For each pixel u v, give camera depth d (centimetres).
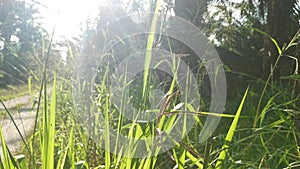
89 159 229
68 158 207
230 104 520
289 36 739
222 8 436
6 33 223
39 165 207
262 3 712
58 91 293
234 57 791
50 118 157
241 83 750
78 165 176
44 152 154
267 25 732
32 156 161
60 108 287
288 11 731
